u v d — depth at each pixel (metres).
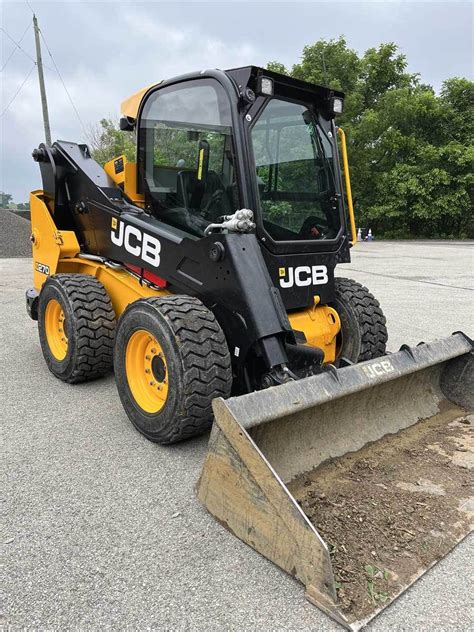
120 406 3.75
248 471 2.12
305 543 1.90
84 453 3.03
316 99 3.55
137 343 3.17
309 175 3.52
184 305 2.93
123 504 2.52
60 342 4.27
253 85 3.07
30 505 2.50
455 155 24.70
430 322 6.52
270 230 3.28
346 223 3.81
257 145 3.21
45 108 20.08
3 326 6.20
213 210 3.27
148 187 3.81
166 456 3.00
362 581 1.92
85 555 2.16
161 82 3.62
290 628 1.79
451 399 3.34
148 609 1.88
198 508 2.48
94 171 4.22
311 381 2.48
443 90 26.47
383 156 26.83
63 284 3.93
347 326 3.72
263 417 2.23
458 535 2.19
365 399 2.85
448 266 12.82
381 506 2.34
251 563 2.10
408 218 26.52
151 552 2.17
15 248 15.10
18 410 3.67
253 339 2.83
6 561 2.12
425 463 2.69
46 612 1.86
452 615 1.86
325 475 2.55
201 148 3.29
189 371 2.78
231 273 2.89
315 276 3.50
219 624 1.81
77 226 4.46
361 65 26.91
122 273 3.90
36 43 19.70
